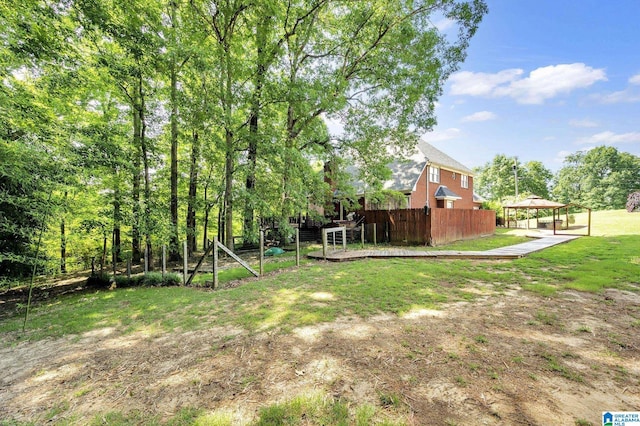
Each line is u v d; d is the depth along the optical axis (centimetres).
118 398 234
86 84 824
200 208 1223
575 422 186
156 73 973
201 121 976
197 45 949
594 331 327
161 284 739
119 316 459
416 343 305
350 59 1362
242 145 1132
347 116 1366
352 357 280
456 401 209
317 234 1816
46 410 223
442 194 2141
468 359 269
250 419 199
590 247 1038
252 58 1220
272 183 1235
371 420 192
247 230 1177
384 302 452
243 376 256
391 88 1269
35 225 647
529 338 312
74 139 726
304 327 363
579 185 4741
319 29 1348
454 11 1088
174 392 238
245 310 447
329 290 537
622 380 232
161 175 1281
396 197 1672
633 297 450
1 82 637
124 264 1168
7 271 688
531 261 780
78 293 720
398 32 1171
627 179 4109
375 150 1391
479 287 532
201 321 411
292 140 1348
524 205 2092
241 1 1000
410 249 1135
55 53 665
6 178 618
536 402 206
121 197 891
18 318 497
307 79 1212
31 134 632
